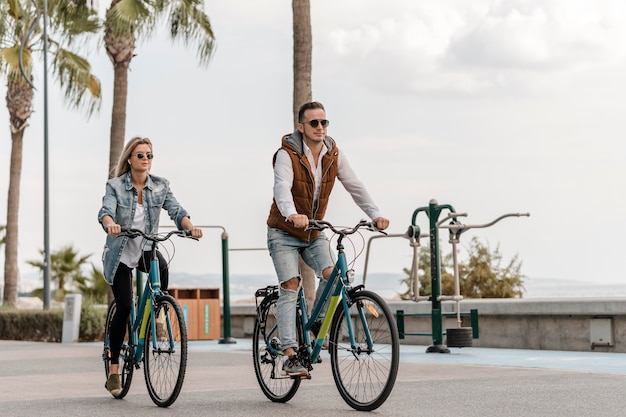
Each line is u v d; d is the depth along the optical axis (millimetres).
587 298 13070
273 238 7367
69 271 45094
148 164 7816
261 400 7695
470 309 13711
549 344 12977
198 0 21938
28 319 20984
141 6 21078
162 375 7395
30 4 29984
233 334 19156
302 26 14656
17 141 31516
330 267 7332
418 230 12945
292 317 7246
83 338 19328
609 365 10367
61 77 29266
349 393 7055
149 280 7602
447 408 6918
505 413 6617
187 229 7723
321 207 7414
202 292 18703
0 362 12906
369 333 6859
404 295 21156
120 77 21203
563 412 6625
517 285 23297
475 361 11227
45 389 8945
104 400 7902
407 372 9773
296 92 14641
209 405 7387
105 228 7484
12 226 31234
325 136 7383
